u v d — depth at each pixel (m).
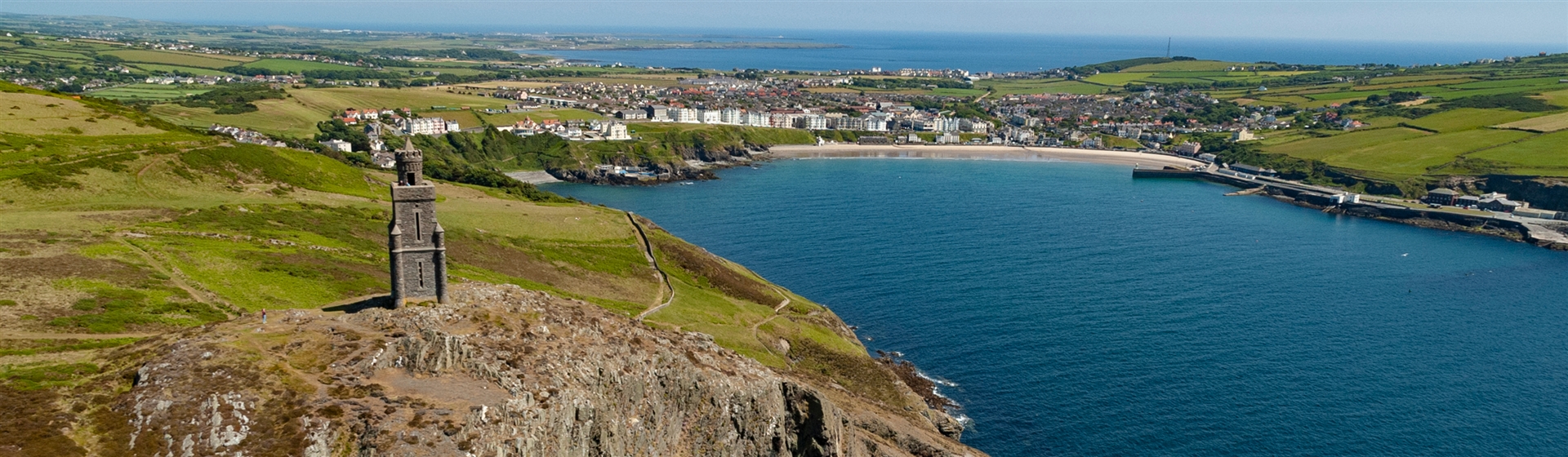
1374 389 141.75
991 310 179.62
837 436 102.00
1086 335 164.25
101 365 71.81
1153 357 153.88
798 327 157.75
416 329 77.62
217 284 116.44
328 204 189.50
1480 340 167.50
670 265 187.25
